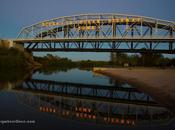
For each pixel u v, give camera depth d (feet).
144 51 332.39
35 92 131.95
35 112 72.59
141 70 264.93
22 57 382.22
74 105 93.76
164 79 146.72
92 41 348.79
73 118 67.46
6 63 326.24
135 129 57.26
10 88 137.49
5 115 66.39
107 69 325.42
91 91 141.18
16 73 263.49
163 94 94.53
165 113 75.41
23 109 76.02
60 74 286.46
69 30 382.01
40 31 404.36
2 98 98.32
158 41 318.45
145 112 78.74
